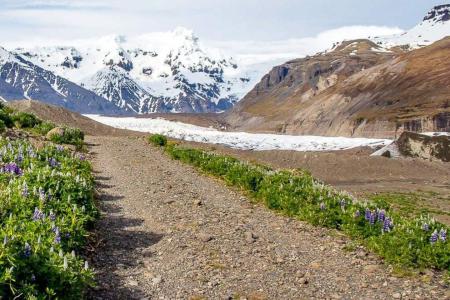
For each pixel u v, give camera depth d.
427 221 13.02
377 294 9.50
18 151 17.55
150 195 17.30
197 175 22.64
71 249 9.88
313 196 15.55
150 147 35.66
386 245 11.54
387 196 43.09
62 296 7.42
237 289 9.45
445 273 10.61
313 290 9.60
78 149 29.58
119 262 10.37
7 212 10.16
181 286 9.41
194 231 12.97
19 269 7.22
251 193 18.28
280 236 13.03
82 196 12.83
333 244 12.40
